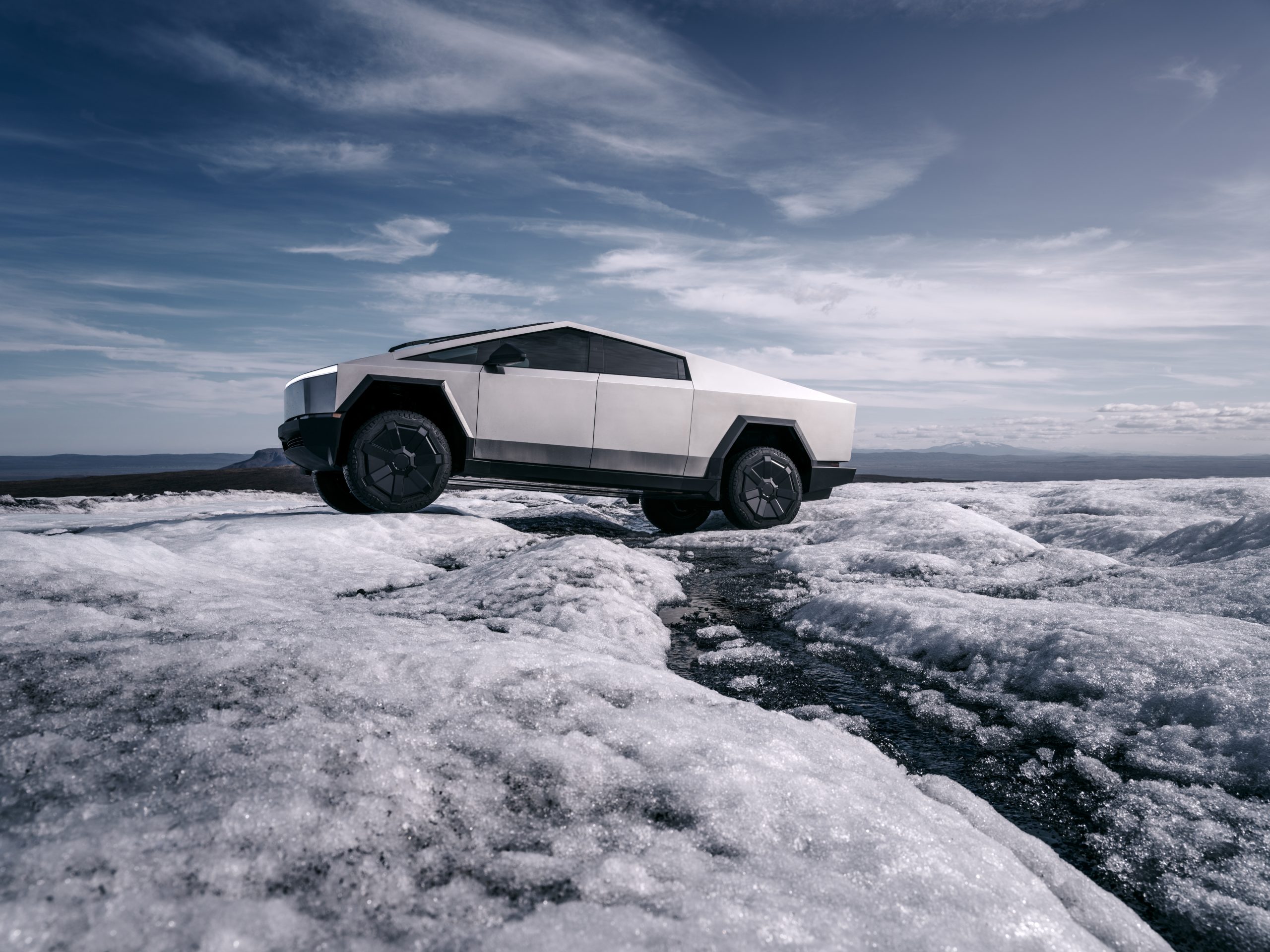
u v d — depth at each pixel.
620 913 0.87
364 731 1.29
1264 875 1.24
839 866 1.03
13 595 2.01
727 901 0.92
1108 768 1.66
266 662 1.52
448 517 5.23
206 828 0.97
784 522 6.07
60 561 2.33
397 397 5.31
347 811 1.05
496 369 5.33
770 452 5.95
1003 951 0.89
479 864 0.99
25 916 0.78
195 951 0.76
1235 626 2.21
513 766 1.24
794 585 3.91
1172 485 7.93
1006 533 4.57
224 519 5.05
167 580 2.60
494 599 3.03
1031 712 1.96
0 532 2.49
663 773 1.25
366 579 3.71
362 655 1.60
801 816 1.14
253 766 1.14
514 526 6.33
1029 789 1.61
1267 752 1.54
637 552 4.04
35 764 1.13
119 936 0.77
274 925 0.81
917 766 1.73
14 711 1.29
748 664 2.53
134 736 1.22
